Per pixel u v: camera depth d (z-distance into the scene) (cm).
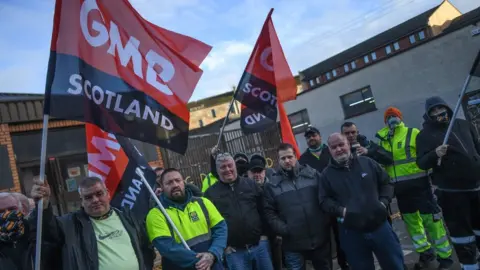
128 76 349
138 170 338
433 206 507
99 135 353
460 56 1587
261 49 538
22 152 763
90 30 333
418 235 521
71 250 300
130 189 361
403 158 523
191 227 352
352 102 2038
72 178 816
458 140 416
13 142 755
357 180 396
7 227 300
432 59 1678
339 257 468
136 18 366
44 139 288
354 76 1998
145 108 353
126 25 358
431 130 436
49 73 298
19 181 744
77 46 322
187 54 390
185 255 329
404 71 1784
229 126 2375
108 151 355
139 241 333
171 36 386
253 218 420
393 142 538
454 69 1608
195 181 975
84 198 314
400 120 545
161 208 334
